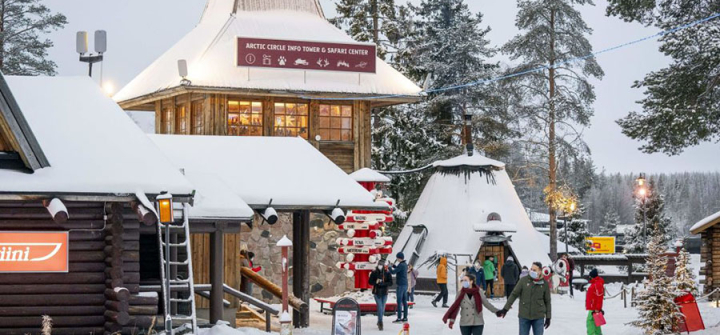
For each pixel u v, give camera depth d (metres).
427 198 40.31
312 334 21.61
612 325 25.00
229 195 19.58
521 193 89.44
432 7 60.09
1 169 15.99
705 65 28.77
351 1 48.75
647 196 66.38
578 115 46.53
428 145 49.75
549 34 46.84
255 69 32.91
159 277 19.61
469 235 37.72
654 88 29.30
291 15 37.03
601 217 147.75
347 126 33.88
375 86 33.91
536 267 18.12
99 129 17.61
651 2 28.75
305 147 24.64
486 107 52.44
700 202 158.75
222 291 19.28
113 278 16.31
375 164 48.44
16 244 16.42
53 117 17.83
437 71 53.16
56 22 54.72
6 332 16.41
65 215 15.40
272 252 30.08
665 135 28.55
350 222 26.06
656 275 22.08
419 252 38.47
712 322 24.95
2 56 53.00
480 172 39.72
